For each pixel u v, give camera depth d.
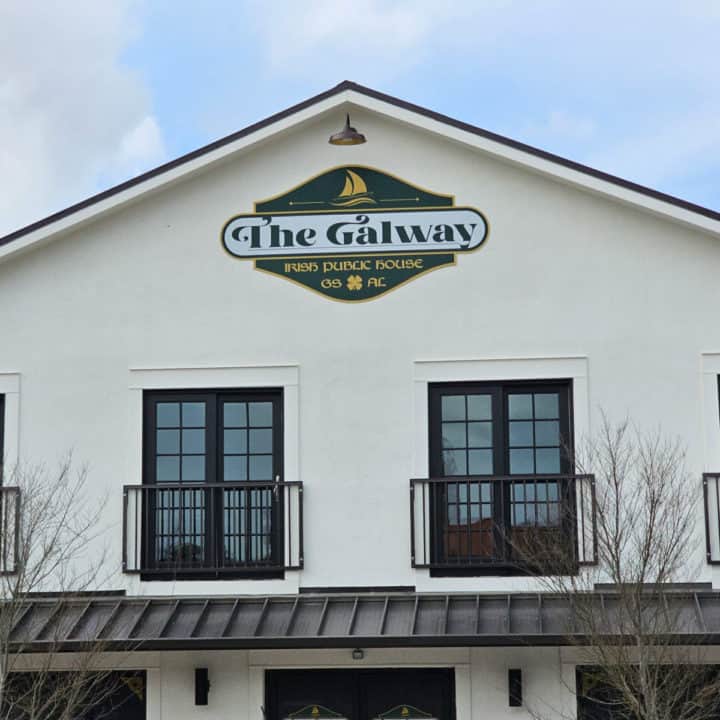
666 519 17.58
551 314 19.05
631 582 17.09
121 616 18.22
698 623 17.14
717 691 17.36
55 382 19.53
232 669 18.78
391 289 19.30
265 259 19.48
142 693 18.89
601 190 18.86
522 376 18.98
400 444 19.09
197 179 19.64
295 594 18.80
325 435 19.19
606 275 19.05
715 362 18.80
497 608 17.92
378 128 19.45
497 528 18.70
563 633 17.17
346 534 19.00
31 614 18.22
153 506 19.16
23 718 18.31
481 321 19.14
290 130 19.41
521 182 19.27
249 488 19.05
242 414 19.44
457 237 19.28
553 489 18.64
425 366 19.16
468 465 19.03
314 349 19.31
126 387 19.45
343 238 19.41
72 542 19.11
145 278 19.59
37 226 19.41
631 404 18.83
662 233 19.05
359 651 18.67
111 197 19.39
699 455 18.66
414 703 18.72
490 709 18.42
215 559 18.97
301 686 18.84
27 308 19.67
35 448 19.42
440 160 19.38
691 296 18.94
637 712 16.70
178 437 19.42
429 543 18.81
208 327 19.45
